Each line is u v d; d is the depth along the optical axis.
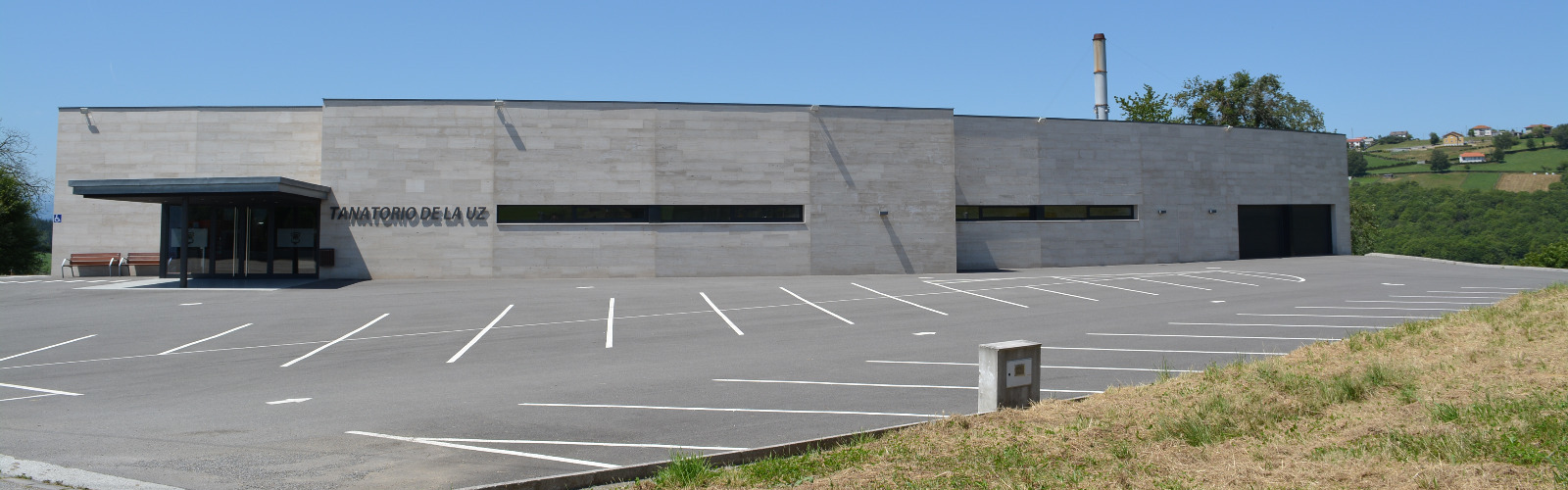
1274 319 16.47
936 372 11.47
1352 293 21.36
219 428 8.45
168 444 7.79
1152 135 33.94
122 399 10.03
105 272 28.31
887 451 6.96
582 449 7.60
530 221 27.23
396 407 9.49
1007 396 8.44
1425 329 11.95
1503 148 114.25
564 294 22.05
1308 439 6.82
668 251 27.78
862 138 28.97
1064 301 20.11
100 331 15.91
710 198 28.03
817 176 28.64
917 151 29.33
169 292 22.38
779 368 11.91
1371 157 122.06
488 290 23.05
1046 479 6.01
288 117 28.22
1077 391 9.98
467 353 13.52
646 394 10.16
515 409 9.35
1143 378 10.73
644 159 27.77
